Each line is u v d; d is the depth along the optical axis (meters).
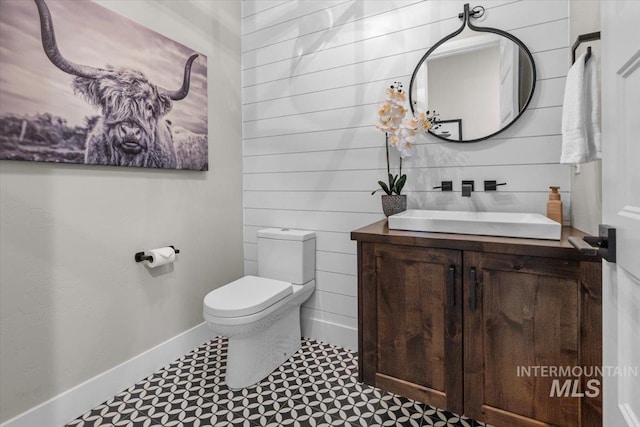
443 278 1.42
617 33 0.72
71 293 1.56
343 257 2.21
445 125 1.87
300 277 2.17
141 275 1.88
